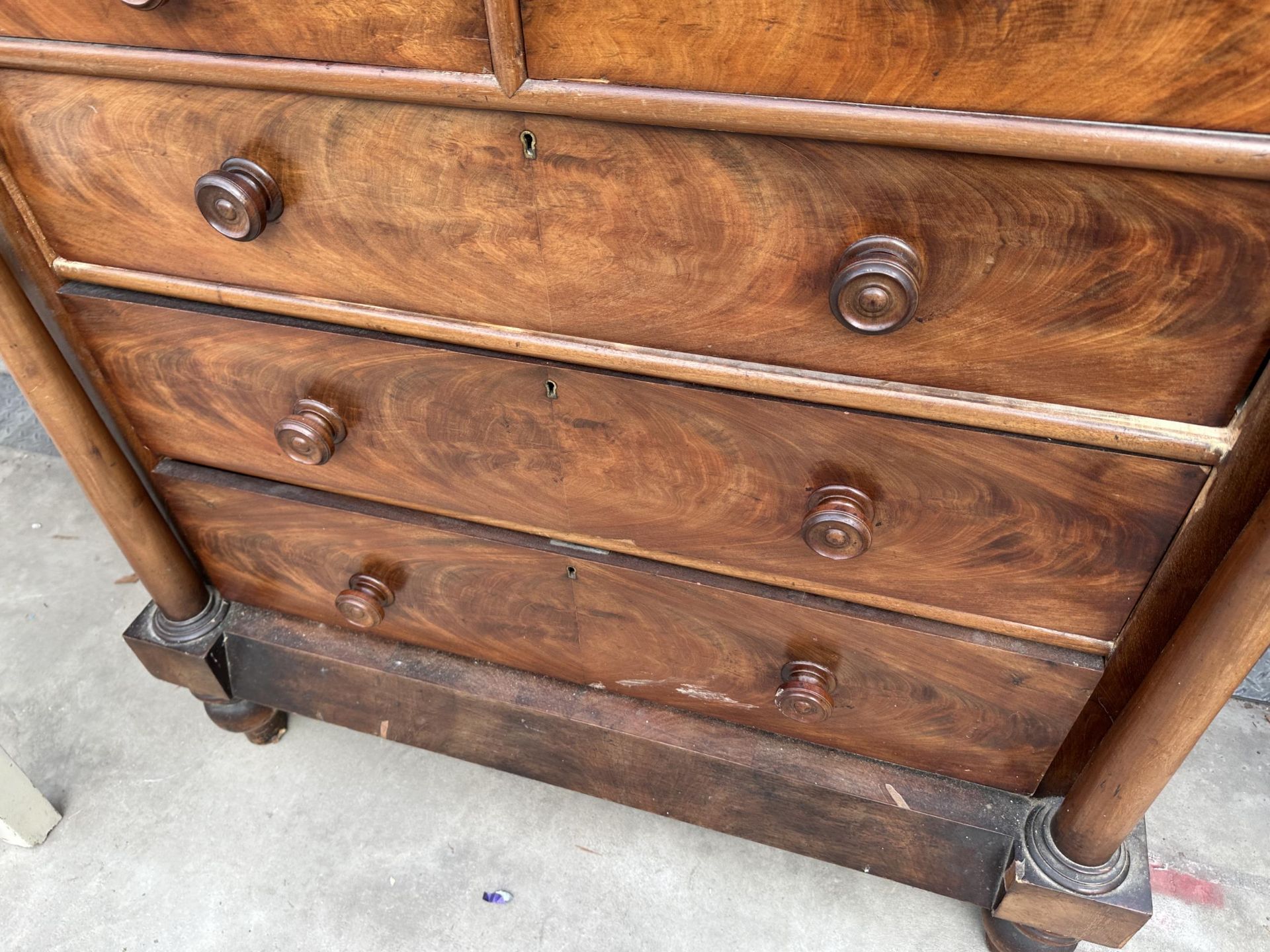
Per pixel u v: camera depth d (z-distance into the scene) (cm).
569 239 65
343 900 113
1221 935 108
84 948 110
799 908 112
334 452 88
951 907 111
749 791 98
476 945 109
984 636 79
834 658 86
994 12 47
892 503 71
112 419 97
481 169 63
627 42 54
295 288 77
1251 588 60
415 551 95
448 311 73
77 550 158
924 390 64
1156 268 53
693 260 63
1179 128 48
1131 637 74
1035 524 68
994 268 56
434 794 124
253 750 129
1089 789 81
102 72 66
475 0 55
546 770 108
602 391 72
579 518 84
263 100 64
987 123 50
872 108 52
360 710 111
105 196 76
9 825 113
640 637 93
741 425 70
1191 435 59
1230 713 130
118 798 123
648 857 117
